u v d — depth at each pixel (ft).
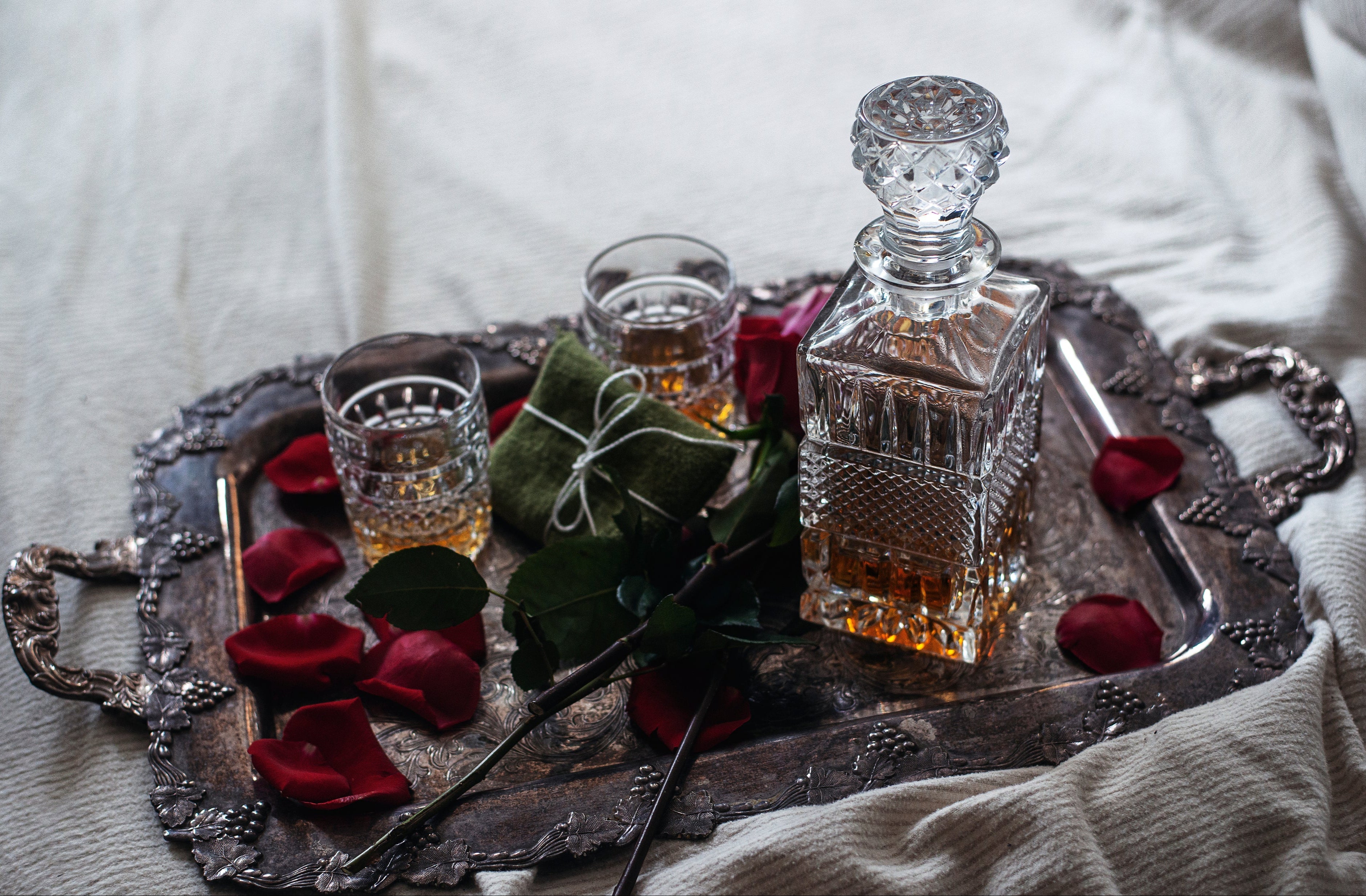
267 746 2.44
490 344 3.14
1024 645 2.63
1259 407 2.95
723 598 2.49
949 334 2.38
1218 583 2.66
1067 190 3.72
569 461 2.77
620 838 2.36
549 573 2.47
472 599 2.43
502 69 4.26
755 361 2.74
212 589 2.72
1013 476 2.57
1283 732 2.39
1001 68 4.13
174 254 3.67
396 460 2.64
